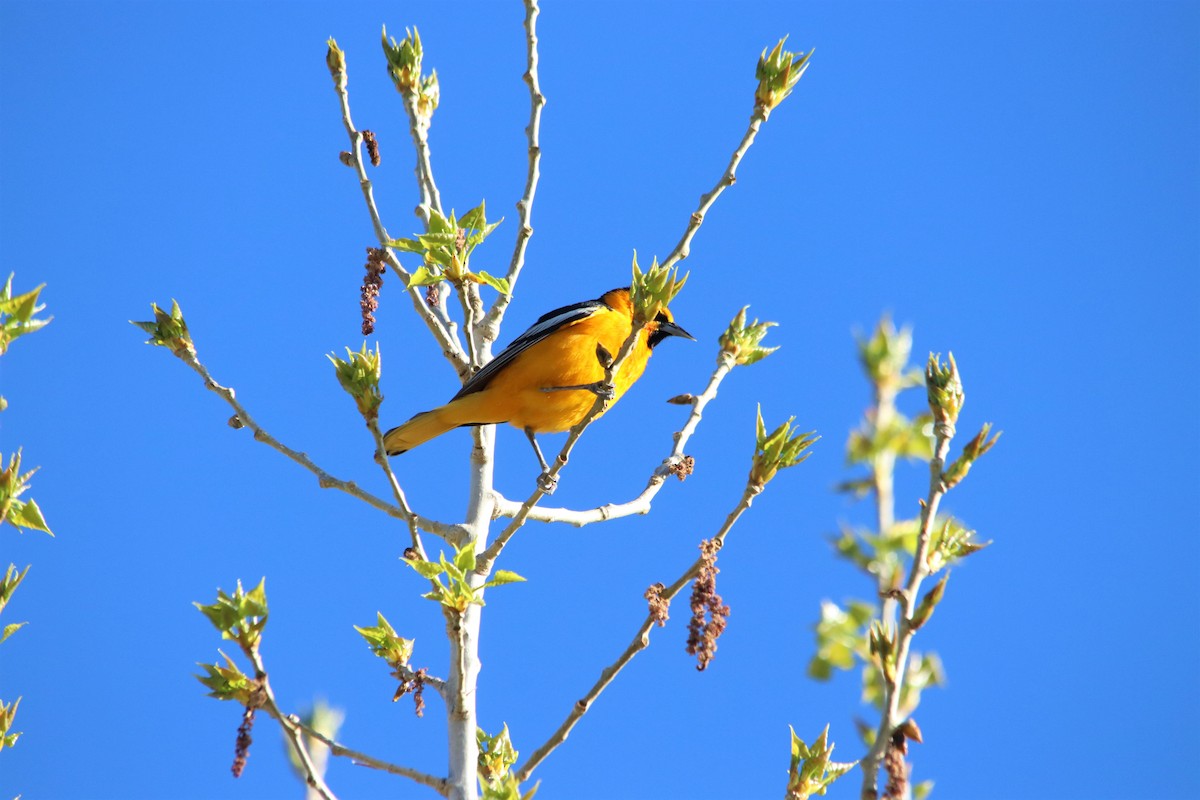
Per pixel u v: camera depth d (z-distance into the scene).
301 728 9.81
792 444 10.55
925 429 11.38
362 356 11.02
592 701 10.91
